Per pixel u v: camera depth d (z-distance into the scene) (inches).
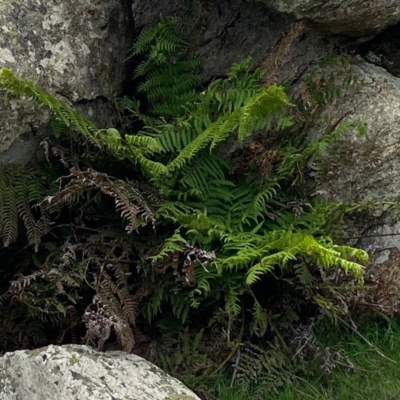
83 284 133.6
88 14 138.9
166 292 133.0
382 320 143.7
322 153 135.5
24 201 129.6
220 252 133.1
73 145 134.3
